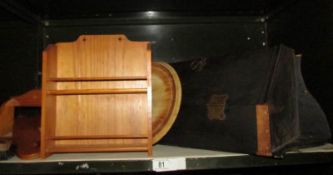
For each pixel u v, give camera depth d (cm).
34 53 105
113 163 66
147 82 73
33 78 104
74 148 71
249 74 71
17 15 96
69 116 79
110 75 80
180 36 111
